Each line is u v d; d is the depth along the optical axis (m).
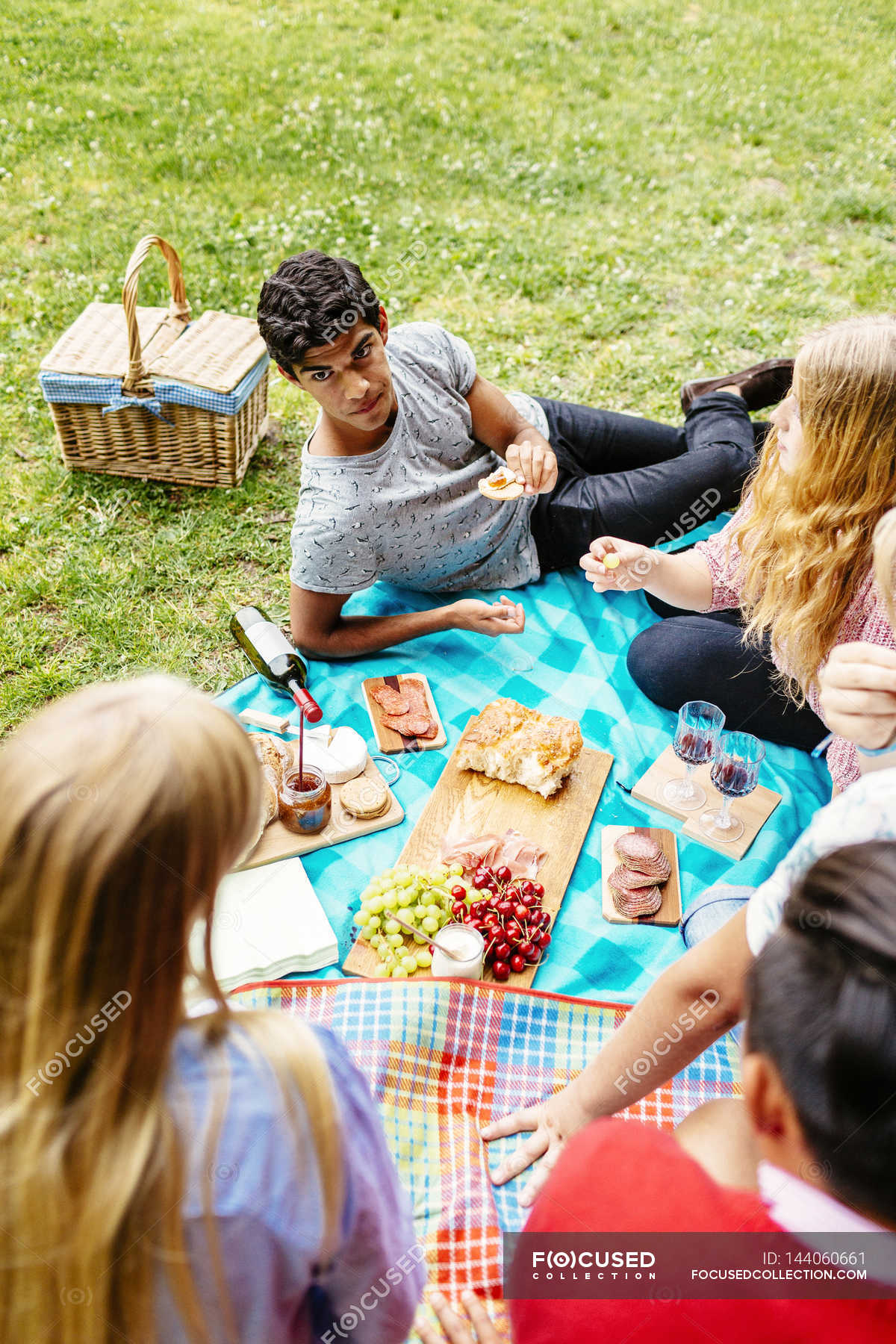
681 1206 1.07
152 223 5.84
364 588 3.27
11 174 6.22
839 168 6.95
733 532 2.97
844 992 0.95
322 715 3.07
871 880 0.98
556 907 2.68
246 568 4.00
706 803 2.99
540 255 5.82
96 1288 1.05
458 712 3.28
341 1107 1.20
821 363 2.21
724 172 6.83
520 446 3.24
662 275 5.80
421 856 2.76
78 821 0.98
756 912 1.36
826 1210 1.02
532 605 3.68
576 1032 2.40
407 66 7.74
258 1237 1.09
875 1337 0.99
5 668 3.56
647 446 3.87
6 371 4.78
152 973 1.05
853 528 2.26
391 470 3.12
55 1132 1.04
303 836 2.81
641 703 3.34
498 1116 2.27
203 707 1.07
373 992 2.37
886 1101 0.93
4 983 1.04
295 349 2.64
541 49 8.23
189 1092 1.08
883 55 8.72
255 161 6.47
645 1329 1.03
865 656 1.58
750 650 3.09
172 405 3.95
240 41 7.94
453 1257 1.99
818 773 3.16
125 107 6.92
